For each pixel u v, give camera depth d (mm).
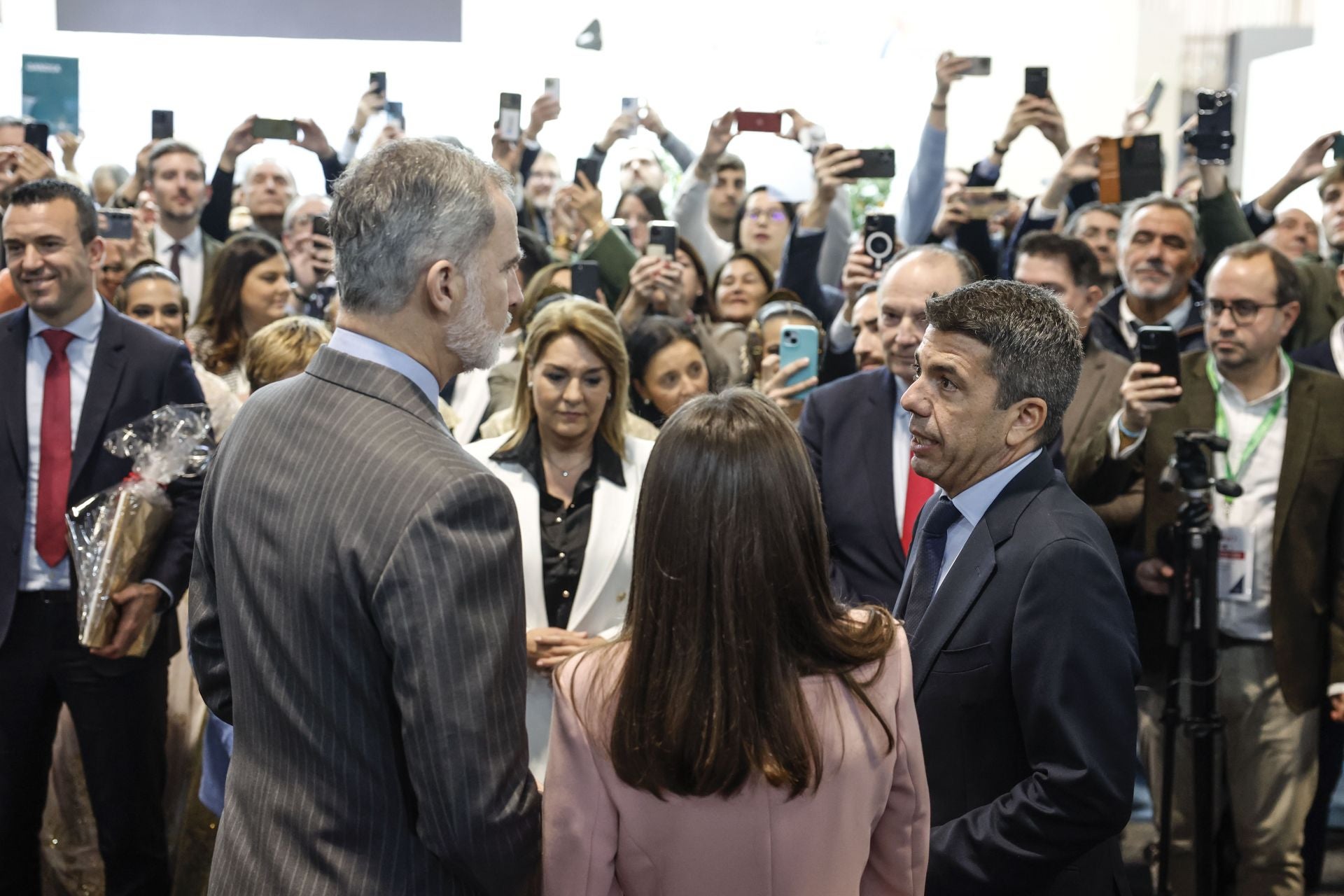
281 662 1142
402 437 1141
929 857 1373
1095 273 2941
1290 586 2547
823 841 1087
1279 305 2566
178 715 2885
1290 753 2588
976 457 1457
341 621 1108
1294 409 2592
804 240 3705
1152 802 2809
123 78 4871
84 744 2406
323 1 4660
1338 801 3359
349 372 1186
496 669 1095
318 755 1131
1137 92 5836
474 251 1191
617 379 2256
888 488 2240
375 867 1130
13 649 2373
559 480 2260
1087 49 5840
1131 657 1357
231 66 4930
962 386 1433
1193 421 2693
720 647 1061
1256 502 2621
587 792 1098
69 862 2705
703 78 5340
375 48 5031
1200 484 2457
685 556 1077
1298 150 5477
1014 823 1312
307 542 1122
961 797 1408
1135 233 3320
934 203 3980
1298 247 3869
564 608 2186
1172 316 3363
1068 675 1322
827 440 2334
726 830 1067
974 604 1402
